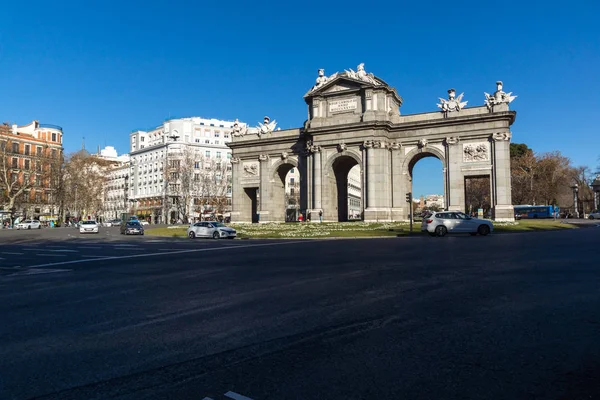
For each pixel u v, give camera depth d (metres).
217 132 133.88
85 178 105.00
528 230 39.47
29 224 84.12
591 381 4.94
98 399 4.69
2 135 93.12
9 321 8.27
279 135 64.00
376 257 18.20
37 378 5.29
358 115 55.31
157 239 38.59
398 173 54.72
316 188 56.34
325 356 5.93
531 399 4.53
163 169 118.75
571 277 11.69
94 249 26.38
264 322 7.81
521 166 93.44
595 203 100.00
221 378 5.21
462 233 35.94
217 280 12.86
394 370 5.36
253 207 68.81
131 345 6.57
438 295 9.80
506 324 7.29
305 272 14.08
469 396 4.61
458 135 51.62
